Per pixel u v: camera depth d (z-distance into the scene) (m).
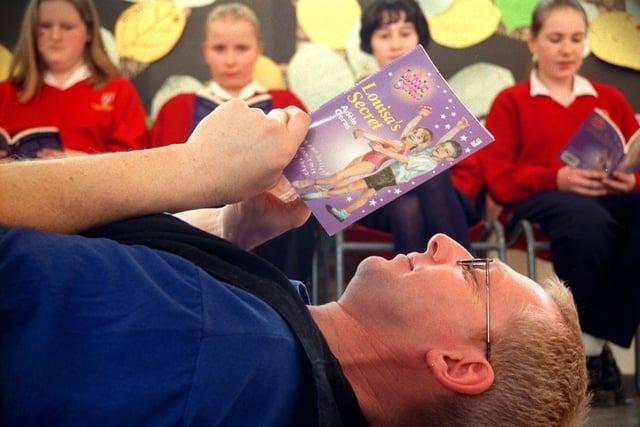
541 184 3.41
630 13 4.04
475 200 3.66
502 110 3.79
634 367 3.76
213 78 3.92
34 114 3.57
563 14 3.72
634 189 3.37
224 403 1.19
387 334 1.42
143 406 1.15
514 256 4.01
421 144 1.44
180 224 1.34
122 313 1.16
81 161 1.26
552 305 1.46
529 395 1.36
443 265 1.45
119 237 1.28
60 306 1.13
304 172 1.45
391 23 3.66
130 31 3.92
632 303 3.23
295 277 3.06
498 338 1.40
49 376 1.13
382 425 1.43
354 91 1.45
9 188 1.21
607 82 4.04
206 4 3.93
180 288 1.22
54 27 3.56
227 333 1.21
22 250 1.13
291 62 3.98
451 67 4.02
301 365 1.30
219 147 1.30
